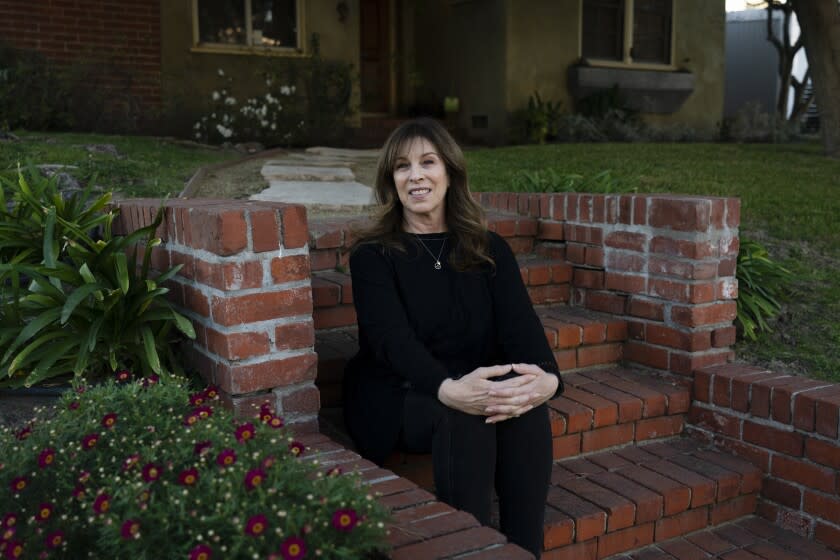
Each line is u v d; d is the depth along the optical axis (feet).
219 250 7.41
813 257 15.25
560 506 8.68
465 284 8.48
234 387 7.63
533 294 12.38
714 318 10.79
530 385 7.43
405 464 8.95
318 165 24.98
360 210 16.38
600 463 9.85
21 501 5.53
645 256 11.21
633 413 10.25
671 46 45.60
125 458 5.61
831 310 12.85
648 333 11.29
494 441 7.47
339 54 36.88
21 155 17.81
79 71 29.66
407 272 8.38
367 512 5.02
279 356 7.85
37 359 8.26
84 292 7.80
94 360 8.59
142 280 8.53
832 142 29.73
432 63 44.83
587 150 30.81
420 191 8.40
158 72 32.99
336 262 11.48
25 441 6.01
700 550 9.07
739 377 10.12
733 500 9.70
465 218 8.63
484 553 5.63
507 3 39.22
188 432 5.59
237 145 31.68
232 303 7.52
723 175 24.14
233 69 34.50
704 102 47.57
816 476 9.27
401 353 7.79
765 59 63.26
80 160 18.42
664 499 9.00
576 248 12.50
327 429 9.37
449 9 43.06
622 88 43.24
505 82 39.81
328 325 10.57
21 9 29.94
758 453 9.90
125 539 4.61
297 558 4.30
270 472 4.94
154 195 16.30
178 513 4.73
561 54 41.50
